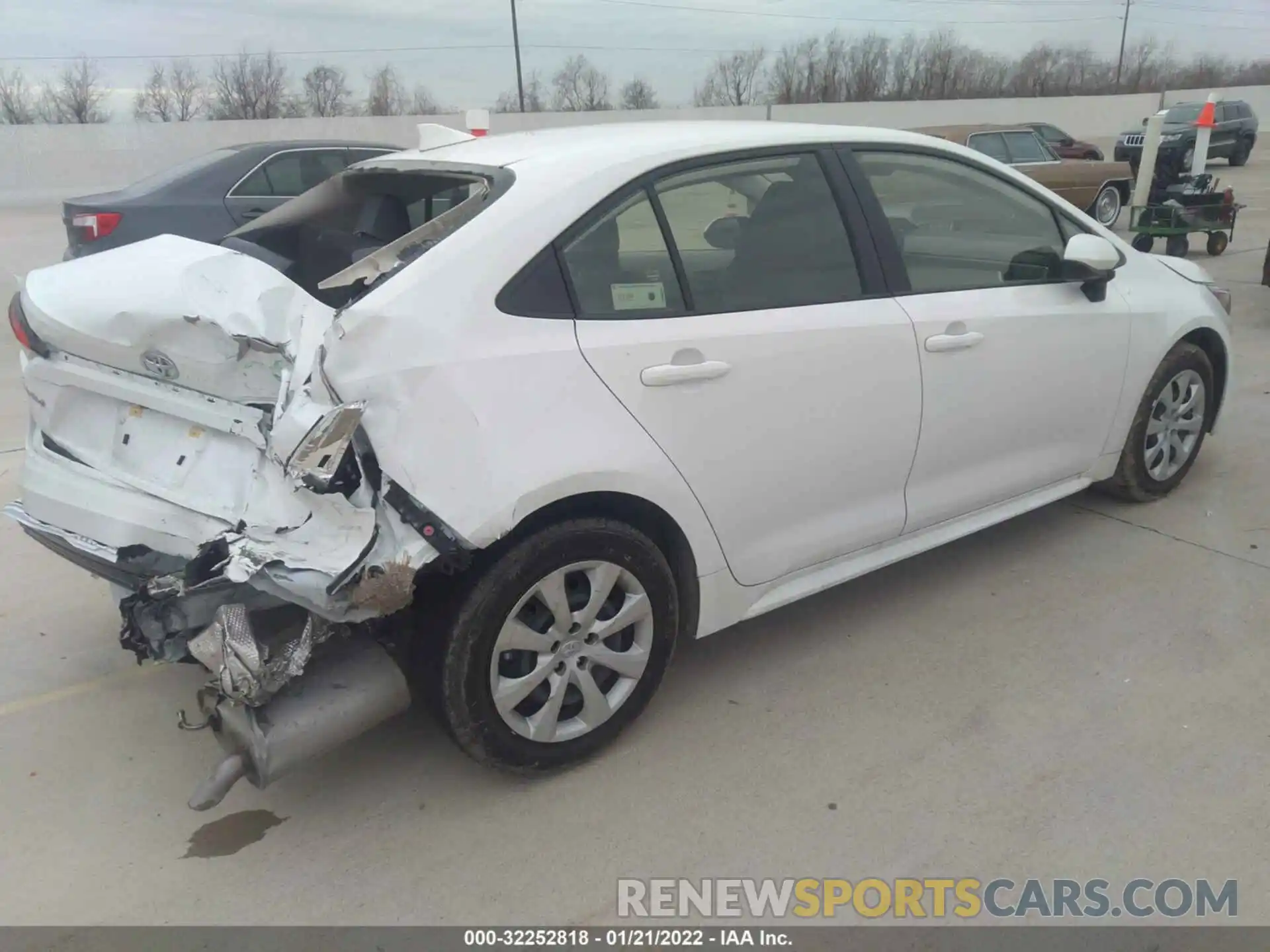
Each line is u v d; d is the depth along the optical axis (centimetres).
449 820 264
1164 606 363
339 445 223
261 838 259
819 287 306
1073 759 281
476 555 247
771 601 315
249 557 228
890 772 279
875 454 320
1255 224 1440
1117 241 411
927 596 378
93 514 262
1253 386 625
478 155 301
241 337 235
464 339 240
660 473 269
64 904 237
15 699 320
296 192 816
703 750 291
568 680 271
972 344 335
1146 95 3431
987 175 363
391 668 252
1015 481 375
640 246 273
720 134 303
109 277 264
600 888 240
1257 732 290
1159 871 241
